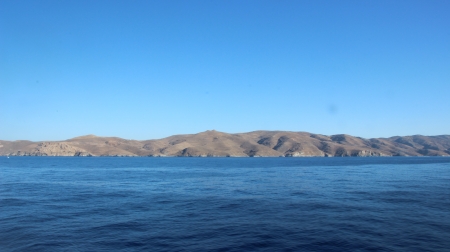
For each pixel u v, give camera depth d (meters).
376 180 57.31
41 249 17.38
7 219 24.31
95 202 32.19
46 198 35.09
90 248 17.52
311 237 19.28
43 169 98.81
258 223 22.73
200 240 18.83
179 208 28.70
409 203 30.73
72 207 29.33
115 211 27.38
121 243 18.34
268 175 72.19
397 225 21.95
